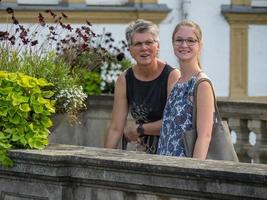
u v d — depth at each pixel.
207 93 7.06
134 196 6.14
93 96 13.50
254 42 21.81
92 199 6.39
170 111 7.21
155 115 7.93
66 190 6.52
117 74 14.86
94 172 6.31
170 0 20.89
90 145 13.48
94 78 14.53
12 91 7.02
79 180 6.44
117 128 8.09
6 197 6.89
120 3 20.39
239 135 12.42
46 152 6.67
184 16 20.98
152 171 5.93
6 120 6.98
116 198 6.24
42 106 7.09
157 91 7.91
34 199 6.68
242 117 12.33
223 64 21.64
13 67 7.70
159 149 7.27
